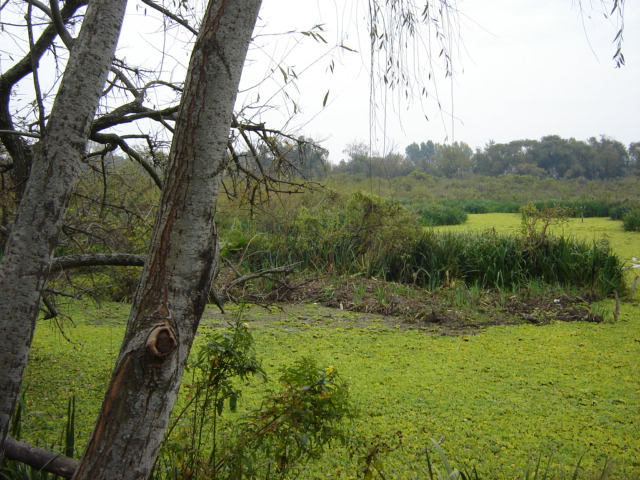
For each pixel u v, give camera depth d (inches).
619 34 90.9
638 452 154.8
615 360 245.4
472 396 200.1
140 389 63.5
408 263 420.8
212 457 105.2
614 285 379.2
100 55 74.6
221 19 65.9
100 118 126.6
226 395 105.3
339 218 454.9
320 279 402.9
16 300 71.6
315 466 142.2
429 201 1000.9
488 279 397.4
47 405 177.8
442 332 299.1
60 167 72.8
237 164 130.4
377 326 308.8
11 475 101.8
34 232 72.0
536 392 205.0
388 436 162.9
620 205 904.9
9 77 139.9
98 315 305.7
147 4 129.3
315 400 103.3
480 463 147.4
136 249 185.0
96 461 63.7
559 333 294.2
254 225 400.2
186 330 65.8
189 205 65.2
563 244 410.0
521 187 1393.9
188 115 65.6
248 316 322.3
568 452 155.4
